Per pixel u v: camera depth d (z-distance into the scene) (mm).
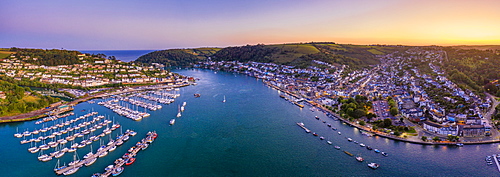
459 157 156750
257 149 170125
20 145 169250
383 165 148750
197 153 163875
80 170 139750
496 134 185750
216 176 138250
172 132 198250
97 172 138000
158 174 138750
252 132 199875
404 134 189250
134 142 176500
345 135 192250
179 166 147625
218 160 155250
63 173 135000
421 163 150750
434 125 192750
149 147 171250
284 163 151875
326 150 168250
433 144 173875
